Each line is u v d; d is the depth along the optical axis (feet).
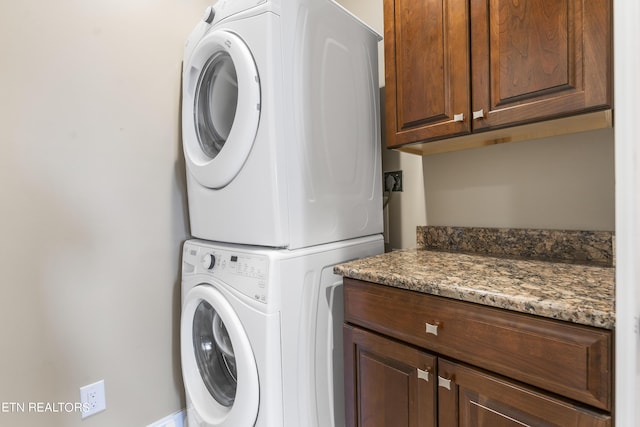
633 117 1.31
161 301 4.79
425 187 4.93
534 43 2.93
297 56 3.54
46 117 3.77
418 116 3.82
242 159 3.50
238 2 3.55
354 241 4.33
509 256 3.96
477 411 2.59
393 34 4.04
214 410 4.06
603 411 2.00
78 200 4.03
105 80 4.22
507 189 4.14
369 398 3.39
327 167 3.94
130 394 4.48
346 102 4.25
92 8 4.09
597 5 2.59
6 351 3.54
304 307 3.55
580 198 3.60
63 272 3.92
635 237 1.33
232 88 4.12
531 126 3.27
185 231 5.05
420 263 3.63
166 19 4.79
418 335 2.93
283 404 3.31
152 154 4.68
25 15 3.61
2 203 3.51
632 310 1.35
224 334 4.30
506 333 2.39
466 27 3.37
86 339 4.10
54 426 3.84
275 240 3.33
